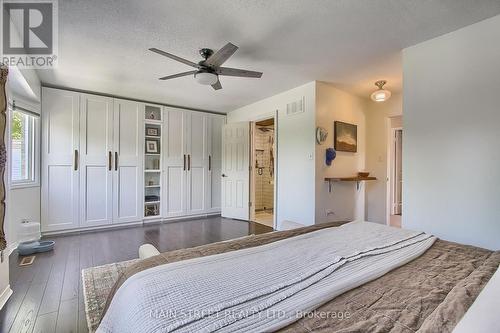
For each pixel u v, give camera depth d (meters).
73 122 3.97
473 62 2.21
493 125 2.11
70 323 1.74
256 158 6.46
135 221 4.55
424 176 2.52
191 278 1.02
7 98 1.96
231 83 3.78
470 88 2.23
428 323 0.74
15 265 2.71
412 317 0.81
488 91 2.14
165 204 4.88
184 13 2.06
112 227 4.32
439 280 1.07
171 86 3.89
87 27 2.26
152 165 4.88
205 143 5.40
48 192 3.78
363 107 4.52
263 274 1.08
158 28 2.28
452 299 0.87
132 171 4.50
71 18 2.12
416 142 2.58
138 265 1.22
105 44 2.57
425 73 2.52
